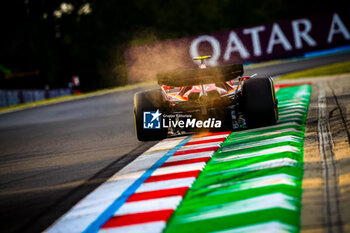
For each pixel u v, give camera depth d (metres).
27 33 173.00
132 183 15.46
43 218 13.32
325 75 58.84
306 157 15.42
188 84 19.92
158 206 12.45
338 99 30.66
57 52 178.38
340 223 9.87
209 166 16.20
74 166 20.69
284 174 13.55
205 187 13.70
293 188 12.30
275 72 80.50
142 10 182.75
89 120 46.25
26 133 43.62
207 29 192.50
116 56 171.25
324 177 12.91
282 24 101.38
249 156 16.52
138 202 13.15
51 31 177.50
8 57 174.25
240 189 12.86
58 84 179.50
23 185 18.33
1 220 13.75
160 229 10.85
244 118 20.80
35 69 175.38
